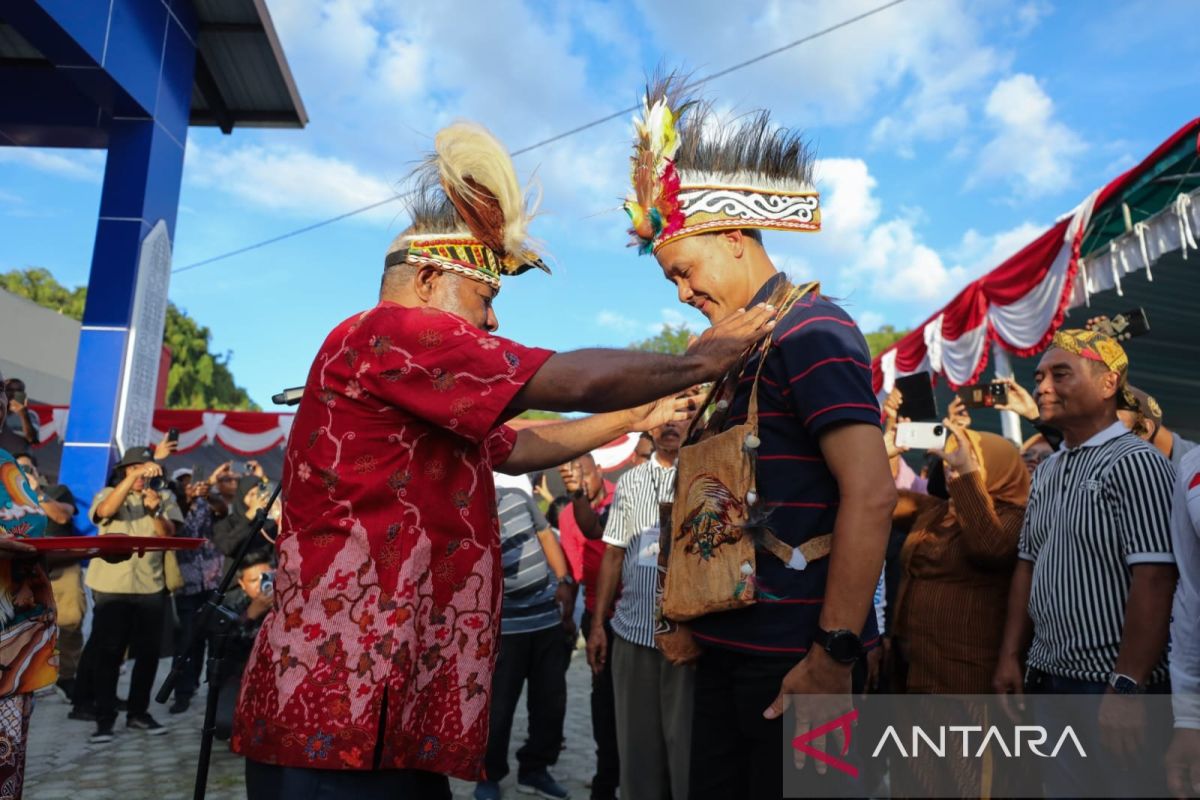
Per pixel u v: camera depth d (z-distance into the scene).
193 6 9.33
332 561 1.39
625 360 1.38
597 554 5.31
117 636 5.23
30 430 6.54
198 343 49.88
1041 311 6.10
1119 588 2.16
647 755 3.13
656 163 1.67
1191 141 4.58
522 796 4.18
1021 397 3.17
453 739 1.42
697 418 1.75
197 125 10.94
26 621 2.12
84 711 5.66
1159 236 5.04
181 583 5.99
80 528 7.84
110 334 8.22
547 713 4.24
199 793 2.28
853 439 1.34
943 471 3.40
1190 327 7.26
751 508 1.44
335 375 1.44
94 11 7.62
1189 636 1.79
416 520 1.42
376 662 1.34
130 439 8.25
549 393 1.38
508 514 4.25
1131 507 2.12
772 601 1.44
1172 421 11.10
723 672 1.57
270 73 10.18
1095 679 2.18
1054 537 2.33
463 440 1.49
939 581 2.77
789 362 1.44
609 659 4.01
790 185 1.63
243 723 1.42
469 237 1.58
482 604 1.49
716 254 1.63
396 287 1.58
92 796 4.03
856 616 1.30
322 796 1.33
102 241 8.40
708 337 1.45
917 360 8.72
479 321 1.60
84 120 8.94
